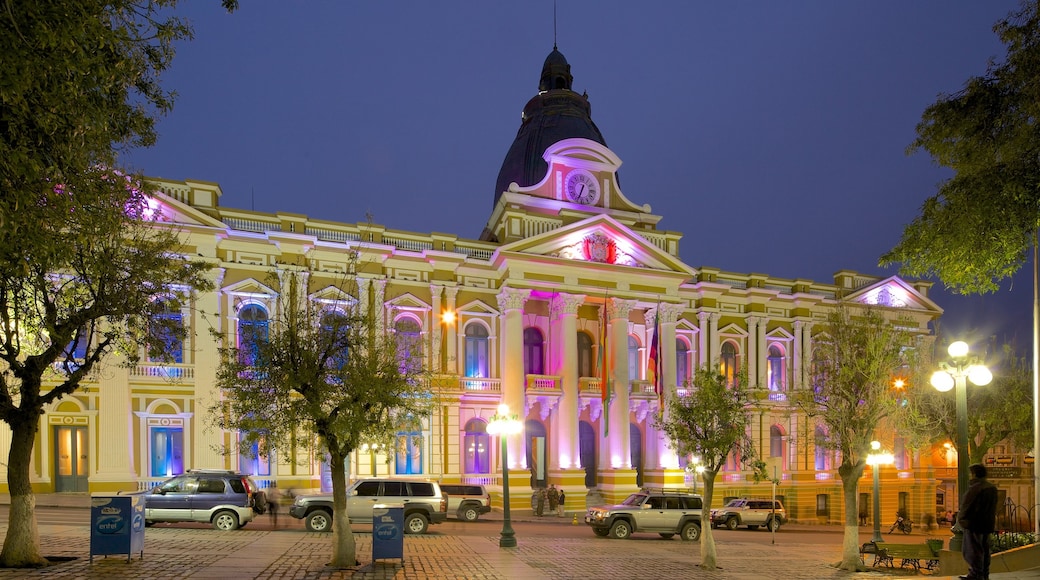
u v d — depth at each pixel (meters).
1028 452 46.06
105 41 10.70
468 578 17.94
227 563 18.44
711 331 47.81
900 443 50.50
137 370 34.03
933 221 15.45
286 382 19.22
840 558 26.20
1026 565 16.14
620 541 29.08
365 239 39.56
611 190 46.00
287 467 35.97
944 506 53.16
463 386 41.00
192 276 21.17
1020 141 13.60
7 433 31.72
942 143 15.07
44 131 10.49
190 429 34.75
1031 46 13.36
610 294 43.19
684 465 43.91
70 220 12.06
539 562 21.30
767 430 47.72
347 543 19.12
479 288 42.25
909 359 30.22
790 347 49.66
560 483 40.56
